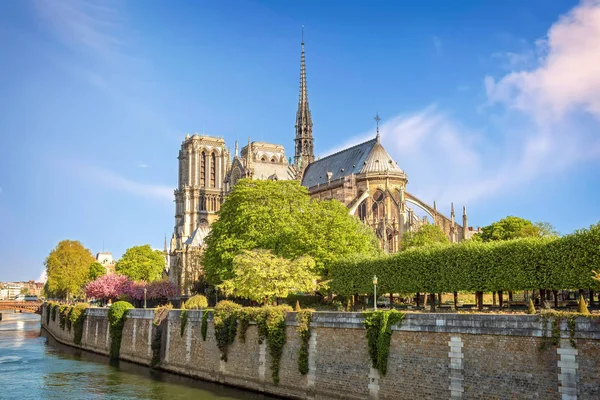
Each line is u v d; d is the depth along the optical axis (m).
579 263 51.50
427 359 39.59
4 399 54.16
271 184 92.12
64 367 73.56
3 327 151.75
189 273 156.38
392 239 126.94
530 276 55.03
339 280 74.94
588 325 32.06
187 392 55.56
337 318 46.53
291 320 51.00
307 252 79.62
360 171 145.25
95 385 60.44
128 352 78.94
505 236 106.56
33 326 155.88
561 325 33.12
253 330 55.66
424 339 39.97
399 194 129.00
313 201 92.81
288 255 80.00
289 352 50.91
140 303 137.88
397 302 89.12
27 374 68.00
